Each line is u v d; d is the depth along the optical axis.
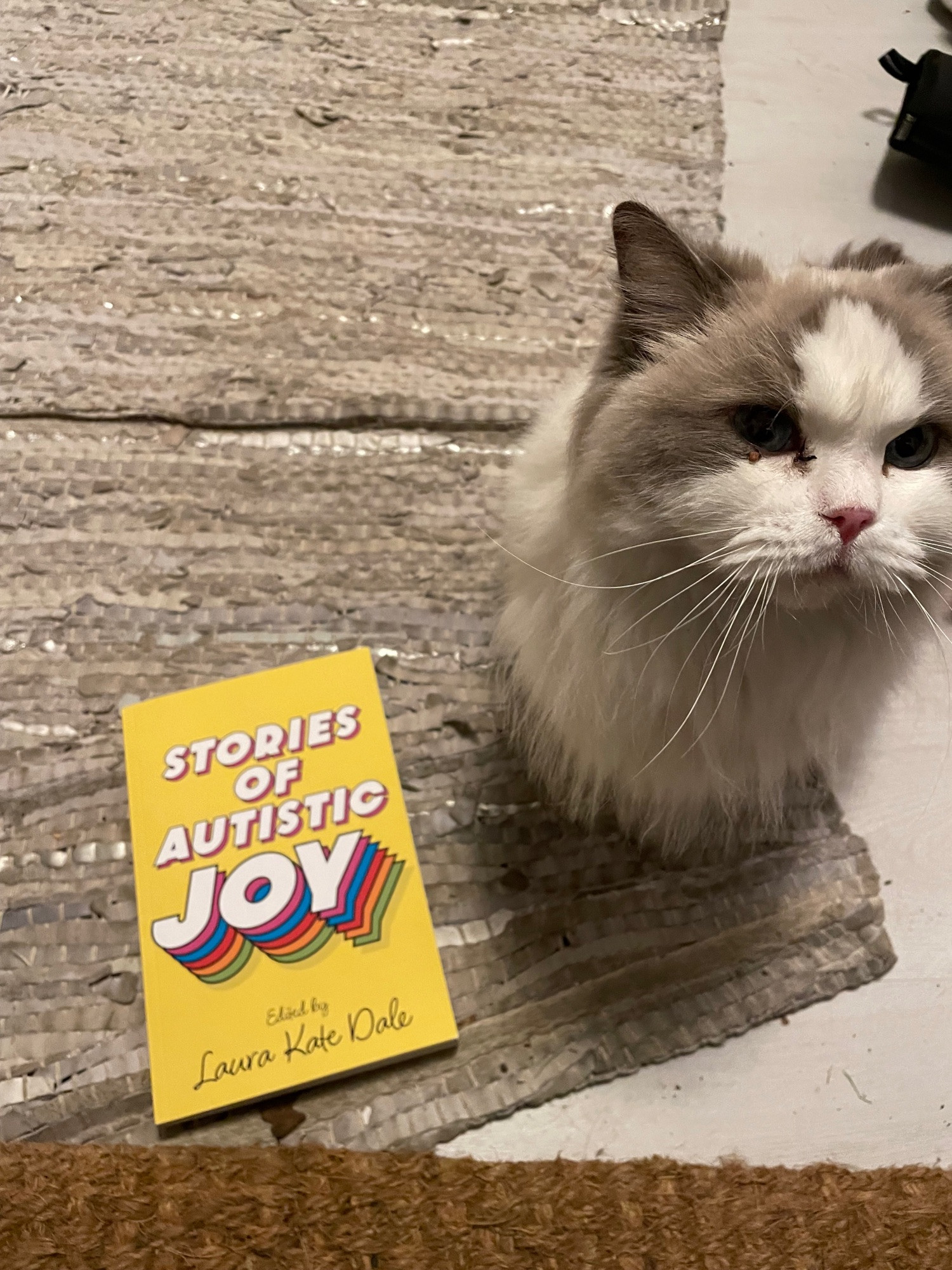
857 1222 0.58
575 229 1.03
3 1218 0.57
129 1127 0.63
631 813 0.72
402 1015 0.67
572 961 0.71
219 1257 0.56
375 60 1.12
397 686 0.81
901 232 1.04
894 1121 0.65
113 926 0.70
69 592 0.83
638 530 0.51
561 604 0.61
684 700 0.59
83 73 1.08
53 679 0.80
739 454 0.48
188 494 0.88
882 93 1.14
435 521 0.89
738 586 0.50
